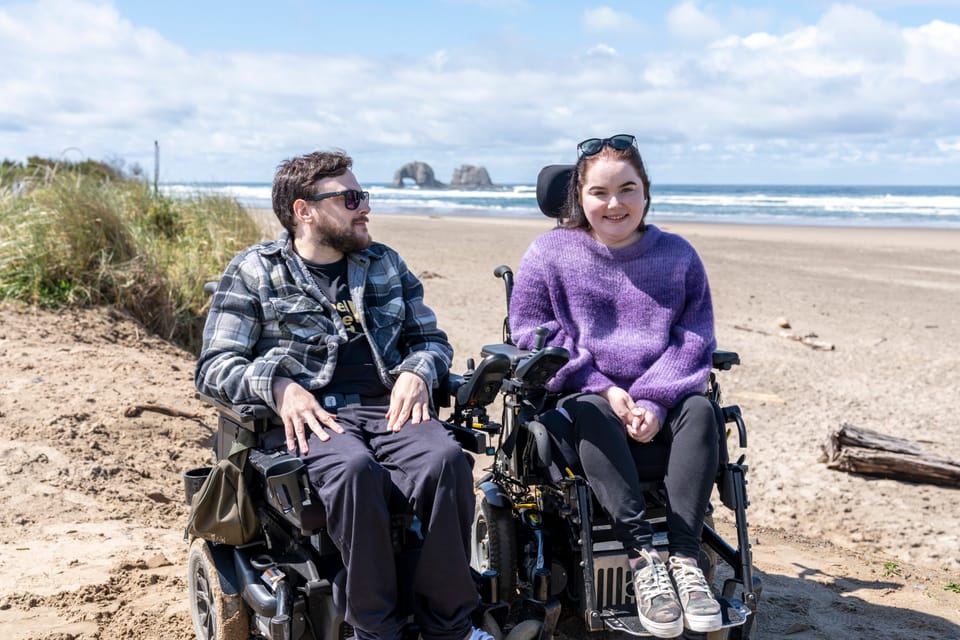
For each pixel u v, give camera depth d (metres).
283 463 2.59
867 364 8.66
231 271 3.08
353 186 3.07
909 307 12.12
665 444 3.21
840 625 3.70
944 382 8.01
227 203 10.12
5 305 6.95
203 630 3.14
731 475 3.16
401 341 3.26
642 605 2.82
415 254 16.34
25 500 4.29
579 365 3.27
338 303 3.06
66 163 10.23
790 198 68.75
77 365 6.13
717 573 4.22
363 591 2.58
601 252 3.43
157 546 4.03
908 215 44.16
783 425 6.73
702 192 101.00
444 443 2.73
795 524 5.11
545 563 3.17
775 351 9.08
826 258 19.03
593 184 3.36
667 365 3.24
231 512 2.87
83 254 7.46
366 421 2.94
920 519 5.10
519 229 26.69
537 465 3.29
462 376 3.22
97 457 4.88
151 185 10.13
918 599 4.04
